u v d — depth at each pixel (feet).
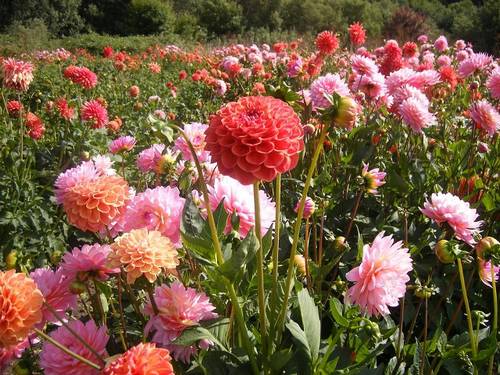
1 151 14.17
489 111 11.50
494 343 6.70
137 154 13.99
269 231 5.57
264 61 31.71
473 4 108.27
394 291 5.62
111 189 5.99
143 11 104.17
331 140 11.95
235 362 5.67
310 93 12.45
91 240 13.05
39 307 4.72
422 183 11.41
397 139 12.34
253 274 6.41
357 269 5.74
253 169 4.68
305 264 7.27
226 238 5.86
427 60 24.95
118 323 7.09
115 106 25.98
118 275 6.40
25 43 73.31
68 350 4.93
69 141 16.39
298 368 5.69
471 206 10.44
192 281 7.30
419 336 8.57
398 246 5.68
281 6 107.65
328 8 103.14
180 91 32.81
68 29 109.60
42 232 12.58
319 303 7.23
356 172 11.53
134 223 6.17
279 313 5.83
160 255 5.21
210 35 104.06
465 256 6.29
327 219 11.00
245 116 4.82
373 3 112.06
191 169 7.95
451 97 18.54
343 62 25.35
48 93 28.22
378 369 5.94
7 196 12.80
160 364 4.24
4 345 4.60
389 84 13.84
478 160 13.19
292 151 4.84
